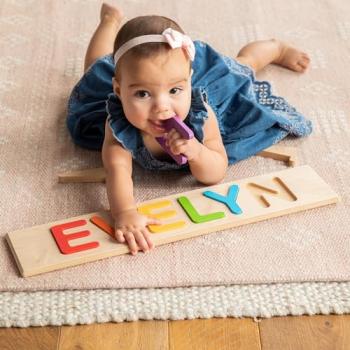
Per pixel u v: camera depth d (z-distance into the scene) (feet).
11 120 5.20
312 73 5.78
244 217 4.28
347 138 5.08
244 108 4.91
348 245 4.19
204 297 3.90
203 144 4.50
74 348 3.66
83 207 4.45
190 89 4.27
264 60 5.71
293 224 4.33
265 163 4.86
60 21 6.40
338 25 6.43
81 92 5.13
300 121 5.07
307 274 3.99
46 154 4.91
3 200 4.48
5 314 3.78
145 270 4.00
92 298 3.87
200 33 6.28
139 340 3.70
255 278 3.96
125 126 4.43
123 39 4.12
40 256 4.00
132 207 4.22
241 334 3.75
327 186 4.53
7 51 5.95
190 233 4.18
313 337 3.74
